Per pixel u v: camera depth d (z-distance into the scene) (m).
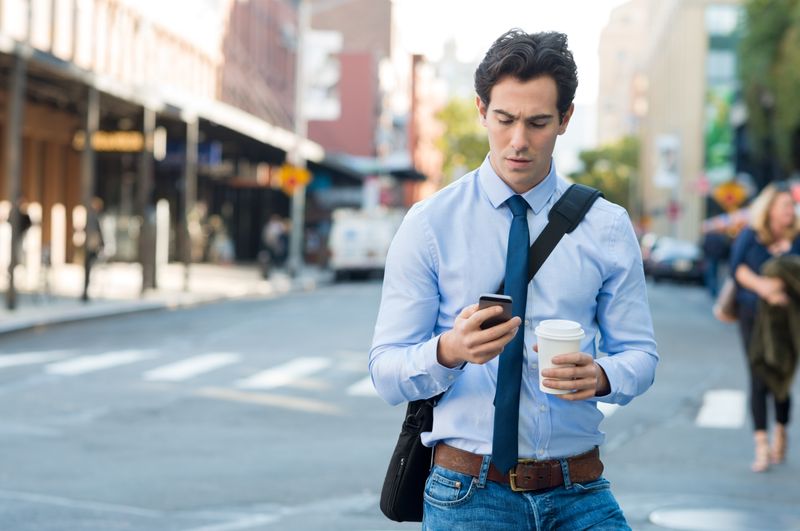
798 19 38.00
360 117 100.50
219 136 43.38
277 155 52.53
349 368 17.14
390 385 3.47
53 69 25.27
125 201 46.03
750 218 9.84
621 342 3.62
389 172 80.12
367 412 13.04
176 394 14.14
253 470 9.68
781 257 9.62
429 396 3.47
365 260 49.59
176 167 43.19
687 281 54.22
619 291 3.60
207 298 32.66
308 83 53.97
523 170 3.47
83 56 35.75
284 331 23.31
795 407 14.02
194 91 50.62
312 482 9.23
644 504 8.63
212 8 53.12
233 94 58.03
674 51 105.75
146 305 28.06
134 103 33.09
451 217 3.59
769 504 8.66
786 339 9.79
